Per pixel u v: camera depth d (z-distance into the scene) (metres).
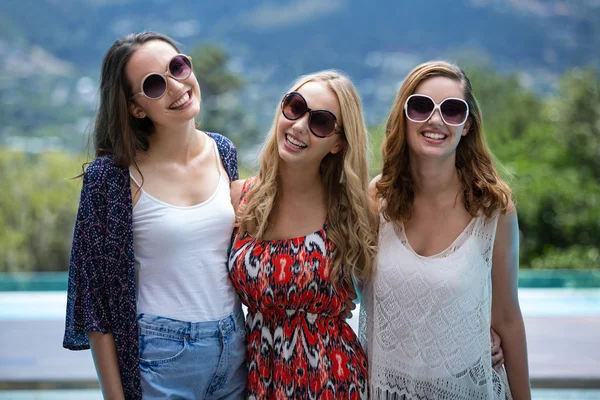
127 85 2.28
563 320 6.05
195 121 2.60
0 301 6.89
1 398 4.50
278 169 2.44
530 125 21.39
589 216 14.59
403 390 2.35
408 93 2.30
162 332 2.25
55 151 18.28
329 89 2.40
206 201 2.36
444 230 2.37
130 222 2.24
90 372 4.65
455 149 2.38
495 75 26.55
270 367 2.35
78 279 2.23
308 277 2.32
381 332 2.38
